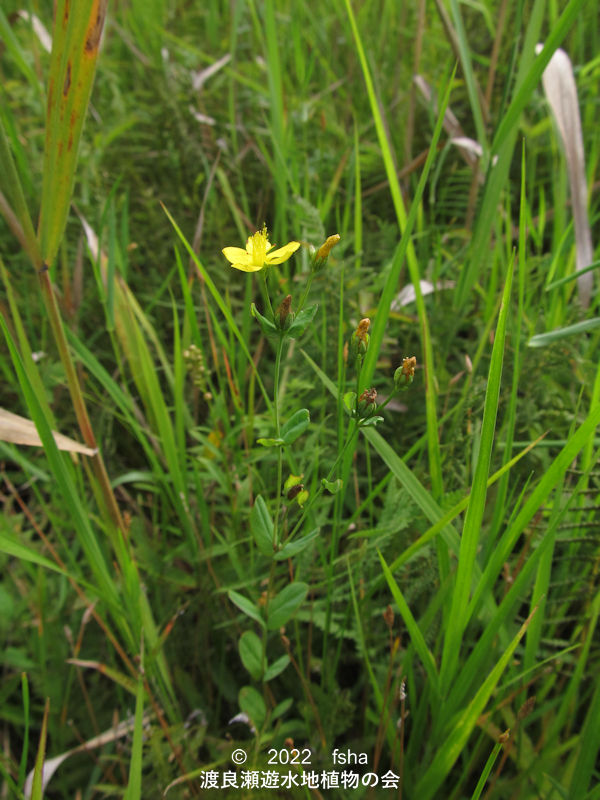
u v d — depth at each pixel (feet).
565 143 0.64
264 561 0.58
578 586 0.54
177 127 0.87
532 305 0.75
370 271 0.68
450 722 0.46
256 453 0.60
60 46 0.34
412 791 0.48
